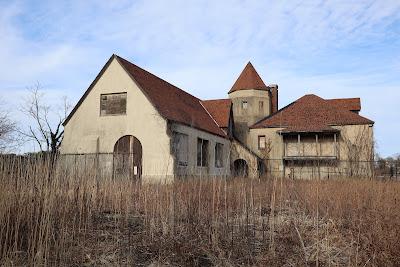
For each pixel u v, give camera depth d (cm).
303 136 3372
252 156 3194
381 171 2786
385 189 1293
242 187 924
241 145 3259
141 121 2277
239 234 681
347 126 3262
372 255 532
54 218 663
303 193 1138
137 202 935
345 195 1088
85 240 648
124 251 630
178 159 2330
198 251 622
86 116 2408
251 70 4266
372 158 2958
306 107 3553
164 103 2461
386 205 927
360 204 948
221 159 3075
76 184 805
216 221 705
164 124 2228
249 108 4125
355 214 845
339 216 871
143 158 2239
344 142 3247
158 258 604
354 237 649
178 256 604
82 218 735
